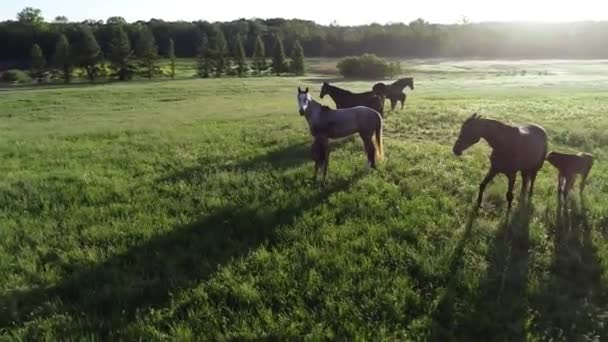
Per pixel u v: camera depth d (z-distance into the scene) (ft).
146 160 42.04
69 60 287.89
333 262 20.86
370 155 36.63
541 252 22.09
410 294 18.28
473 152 42.24
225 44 326.24
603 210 26.18
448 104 82.53
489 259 21.40
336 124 36.42
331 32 528.63
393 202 28.53
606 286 19.02
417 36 502.38
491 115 62.75
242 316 17.25
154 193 31.40
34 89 195.83
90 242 23.93
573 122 55.72
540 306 17.76
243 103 109.29
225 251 22.33
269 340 16.10
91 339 15.98
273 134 53.26
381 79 238.27
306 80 220.23
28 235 24.41
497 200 28.63
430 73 263.49
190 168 38.58
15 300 18.56
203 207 28.30
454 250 21.83
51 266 21.52
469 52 496.23
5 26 433.89
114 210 28.14
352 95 54.80
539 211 26.53
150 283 19.61
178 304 18.08
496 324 16.69
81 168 39.22
